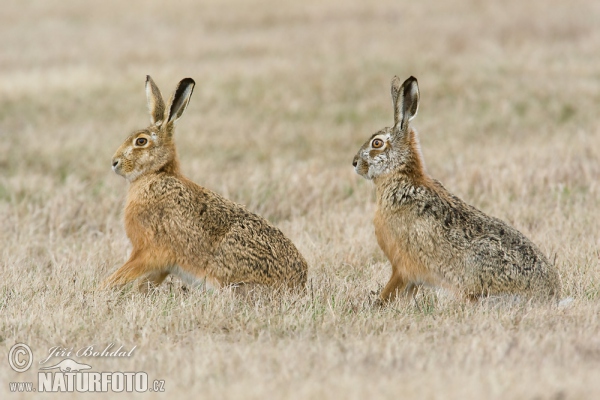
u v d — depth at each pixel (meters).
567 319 14.69
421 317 15.30
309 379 11.79
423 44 54.06
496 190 25.62
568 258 18.92
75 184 27.03
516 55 50.50
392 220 16.92
